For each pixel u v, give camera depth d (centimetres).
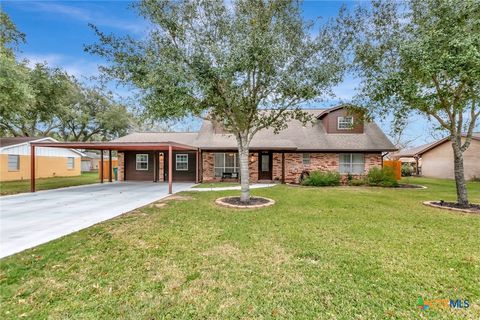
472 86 665
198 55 649
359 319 245
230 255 395
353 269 346
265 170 1633
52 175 2023
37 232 514
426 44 654
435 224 573
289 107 866
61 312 254
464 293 289
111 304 268
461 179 777
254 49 644
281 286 303
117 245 436
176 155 1728
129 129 3045
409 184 1406
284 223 577
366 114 948
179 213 677
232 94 698
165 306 265
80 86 2647
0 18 1350
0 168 1606
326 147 1499
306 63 745
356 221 596
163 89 654
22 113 1442
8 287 297
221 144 1537
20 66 1329
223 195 996
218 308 262
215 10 717
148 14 705
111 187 1348
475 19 641
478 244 445
